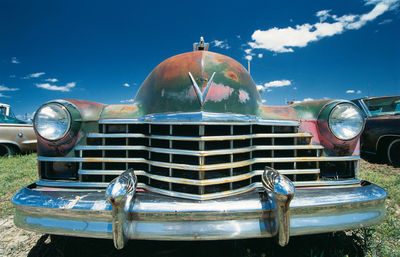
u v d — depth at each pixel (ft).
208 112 5.28
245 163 5.53
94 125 5.98
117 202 4.13
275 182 4.51
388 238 6.90
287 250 6.17
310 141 6.21
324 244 6.44
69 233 4.74
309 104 6.75
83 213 4.70
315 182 5.95
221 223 4.65
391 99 17.65
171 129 5.41
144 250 6.13
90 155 5.89
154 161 5.56
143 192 5.43
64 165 5.98
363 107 18.65
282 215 4.44
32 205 4.87
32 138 20.76
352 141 5.94
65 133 5.48
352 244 6.52
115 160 5.79
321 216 4.93
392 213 8.39
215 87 5.78
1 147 20.02
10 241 6.91
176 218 4.62
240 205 4.72
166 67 6.55
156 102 6.11
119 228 4.26
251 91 6.71
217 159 5.47
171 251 6.07
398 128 14.87
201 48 7.59
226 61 6.61
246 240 6.56
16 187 11.62
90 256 5.94
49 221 4.83
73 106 5.71
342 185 6.03
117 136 5.82
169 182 5.24
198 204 4.72
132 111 6.32
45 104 5.57
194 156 5.29
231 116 5.43
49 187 5.81
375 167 15.61
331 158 6.06
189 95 5.66
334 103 6.03
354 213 5.09
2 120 20.72
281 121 6.13
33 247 6.58
